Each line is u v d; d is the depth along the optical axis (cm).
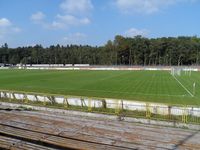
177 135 2152
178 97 4059
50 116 2792
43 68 14112
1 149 1920
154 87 5262
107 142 2003
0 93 3844
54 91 4794
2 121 2591
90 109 2953
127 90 4847
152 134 2175
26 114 2881
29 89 5075
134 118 2588
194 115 2555
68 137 2122
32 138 2109
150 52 19725
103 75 8625
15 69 13425
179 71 9212
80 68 13625
